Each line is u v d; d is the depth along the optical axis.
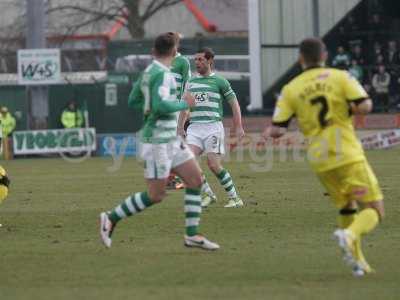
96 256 31.84
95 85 112.62
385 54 105.94
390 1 106.94
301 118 27.30
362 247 32.75
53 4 168.75
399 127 97.62
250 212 43.34
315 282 26.81
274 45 105.44
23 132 103.62
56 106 112.25
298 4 105.94
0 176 39.12
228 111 110.12
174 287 26.31
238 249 32.88
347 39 106.94
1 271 29.31
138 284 26.86
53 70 103.19
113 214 31.39
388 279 27.09
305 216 41.59
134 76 113.25
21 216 44.06
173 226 39.22
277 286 26.28
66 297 25.14
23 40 160.75
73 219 42.50
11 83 131.50
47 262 30.81
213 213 43.19
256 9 104.81
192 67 108.81
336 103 26.80
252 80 105.44
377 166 72.56
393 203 46.22
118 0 176.00
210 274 28.22
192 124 45.62
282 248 33.00
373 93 103.50
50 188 60.28
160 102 30.14
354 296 24.78
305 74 27.27
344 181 26.92
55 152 103.88
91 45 158.25
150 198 31.11
